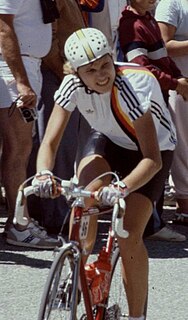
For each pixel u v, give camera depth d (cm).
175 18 923
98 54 530
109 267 568
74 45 535
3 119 853
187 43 917
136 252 570
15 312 703
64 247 502
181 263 846
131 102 548
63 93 562
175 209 1068
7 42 811
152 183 581
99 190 504
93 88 545
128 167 602
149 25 859
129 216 569
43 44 841
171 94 958
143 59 847
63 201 905
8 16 809
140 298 583
